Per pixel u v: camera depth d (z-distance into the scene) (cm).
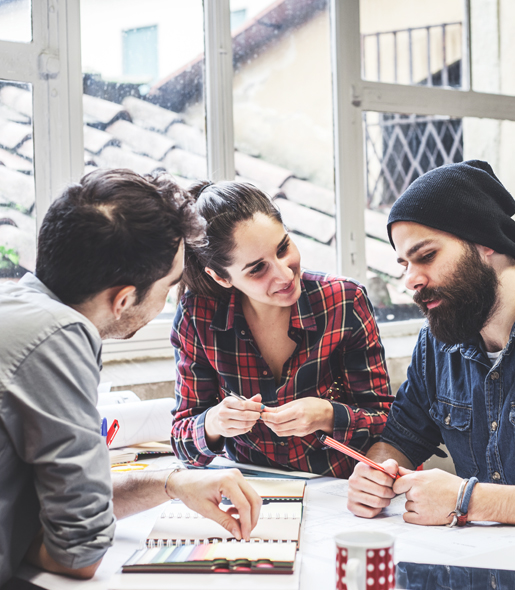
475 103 275
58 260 87
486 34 280
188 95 218
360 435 134
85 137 202
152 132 212
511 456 114
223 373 142
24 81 190
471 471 123
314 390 141
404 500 113
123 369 201
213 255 126
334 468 139
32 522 87
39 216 195
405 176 264
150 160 212
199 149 221
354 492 105
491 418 118
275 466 142
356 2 246
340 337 139
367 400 143
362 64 252
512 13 285
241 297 143
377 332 145
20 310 83
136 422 158
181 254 97
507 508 96
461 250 114
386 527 98
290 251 129
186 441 137
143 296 93
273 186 235
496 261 117
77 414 82
